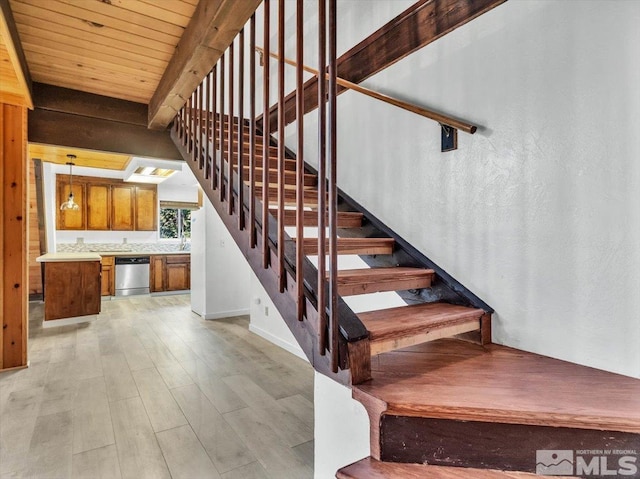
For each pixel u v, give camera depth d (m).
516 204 1.59
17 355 3.19
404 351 1.57
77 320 4.90
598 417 0.98
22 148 3.06
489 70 1.69
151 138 3.35
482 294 1.73
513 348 1.61
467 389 1.16
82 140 3.09
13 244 3.15
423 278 1.84
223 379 3.03
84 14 1.96
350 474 1.05
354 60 2.48
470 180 1.78
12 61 2.13
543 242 1.50
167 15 1.97
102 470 1.81
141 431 2.19
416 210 2.06
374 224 2.27
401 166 2.16
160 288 7.27
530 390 1.16
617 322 1.30
